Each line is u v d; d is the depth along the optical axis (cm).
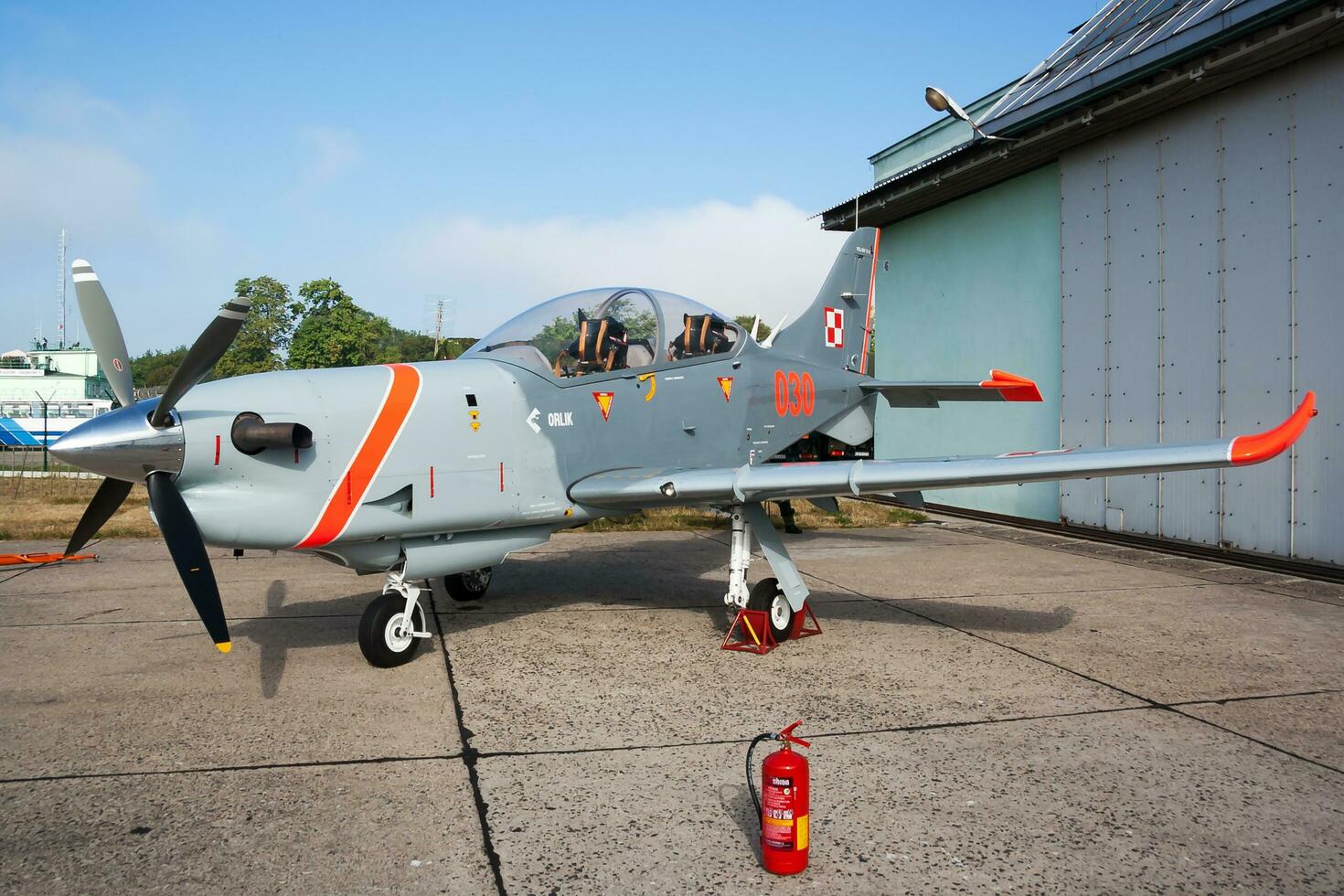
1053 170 1020
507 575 756
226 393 428
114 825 281
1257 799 300
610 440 562
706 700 409
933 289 1229
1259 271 776
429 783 314
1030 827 279
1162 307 873
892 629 551
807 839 252
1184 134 844
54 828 278
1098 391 952
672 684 436
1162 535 888
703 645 512
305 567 794
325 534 439
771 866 249
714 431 645
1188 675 450
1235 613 596
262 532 424
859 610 607
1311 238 732
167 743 353
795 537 998
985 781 315
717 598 655
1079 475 423
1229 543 813
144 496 1457
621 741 356
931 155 1315
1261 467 782
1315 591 671
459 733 365
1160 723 376
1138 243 898
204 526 409
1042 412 1045
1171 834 274
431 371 491
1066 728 371
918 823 281
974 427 1159
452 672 457
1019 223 1074
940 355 1220
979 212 1140
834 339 858
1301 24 668
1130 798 300
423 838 271
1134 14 971
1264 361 774
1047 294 1034
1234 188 796
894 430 1316
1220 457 381
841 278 865
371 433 450
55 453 380
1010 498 1112
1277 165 757
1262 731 367
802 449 929
